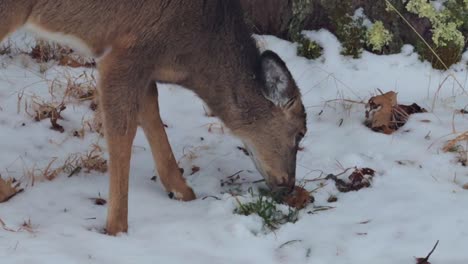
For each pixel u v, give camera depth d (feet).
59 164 36.70
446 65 47.60
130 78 31.22
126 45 31.07
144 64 31.48
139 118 34.24
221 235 31.32
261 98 33.94
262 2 48.91
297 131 34.86
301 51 48.16
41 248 28.89
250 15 49.19
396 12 48.06
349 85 46.11
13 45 48.11
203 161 38.42
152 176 36.96
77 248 29.27
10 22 30.45
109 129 31.19
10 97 42.24
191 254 29.84
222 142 40.34
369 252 30.50
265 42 48.47
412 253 30.35
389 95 42.19
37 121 40.52
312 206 34.40
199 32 32.07
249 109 34.04
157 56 31.71
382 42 47.70
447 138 40.24
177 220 32.37
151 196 34.71
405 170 37.32
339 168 37.70
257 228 31.91
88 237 30.30
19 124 40.01
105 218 32.48
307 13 48.47
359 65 47.55
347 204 34.47
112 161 31.17
